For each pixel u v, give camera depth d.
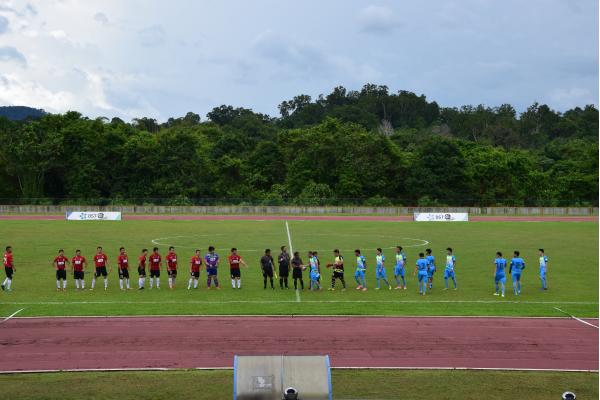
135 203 85.19
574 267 37.94
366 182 94.50
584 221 72.38
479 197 93.81
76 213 70.06
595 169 100.75
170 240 49.84
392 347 20.42
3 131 98.88
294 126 166.12
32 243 47.31
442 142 95.75
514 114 170.25
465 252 44.22
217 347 20.31
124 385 16.80
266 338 21.33
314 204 84.75
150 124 140.38
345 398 15.95
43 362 18.72
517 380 17.42
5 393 16.14
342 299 27.89
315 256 30.25
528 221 71.94
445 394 16.31
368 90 188.38
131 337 21.33
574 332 22.33
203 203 85.12
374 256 41.97
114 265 37.66
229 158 100.19
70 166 94.31
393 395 16.20
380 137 97.94
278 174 104.56
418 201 88.56
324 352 19.88
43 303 26.53
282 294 29.11
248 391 13.38
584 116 166.88
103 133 97.50
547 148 121.94
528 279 33.78
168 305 26.20
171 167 92.56
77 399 15.78
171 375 17.62
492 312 25.17
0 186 94.31
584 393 16.41
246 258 40.59
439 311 25.31
